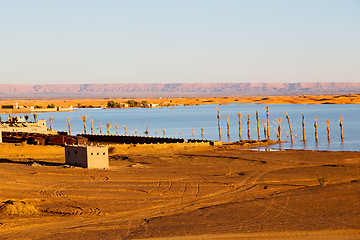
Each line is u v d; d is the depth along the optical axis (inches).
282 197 2529.5
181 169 3538.4
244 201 2456.9
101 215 2193.7
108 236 1863.9
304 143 5876.0
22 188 2726.4
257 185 2901.1
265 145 5649.6
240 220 2081.7
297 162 3922.2
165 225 2016.5
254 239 1818.4
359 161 3956.7
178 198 2539.4
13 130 5782.5
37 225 2021.4
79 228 1975.9
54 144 4928.6
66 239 1825.8
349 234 1875.0
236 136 7386.8
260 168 3597.4
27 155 4249.5
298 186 2874.0
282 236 1855.3
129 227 1993.1
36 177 3061.0
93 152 3506.4
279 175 3245.6
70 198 2513.5
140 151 4682.6
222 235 1866.4
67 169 3393.2
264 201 2445.9
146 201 2465.6
